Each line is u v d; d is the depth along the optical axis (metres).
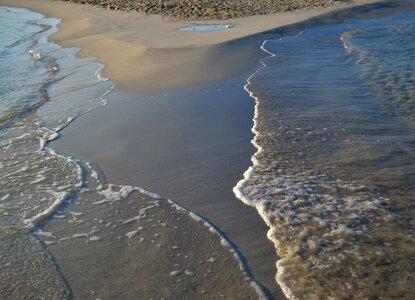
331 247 3.88
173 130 6.55
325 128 6.33
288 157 5.53
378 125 6.39
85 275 3.71
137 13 19.75
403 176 4.97
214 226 4.30
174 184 5.10
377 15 16.81
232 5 20.33
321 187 4.82
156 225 4.36
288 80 8.70
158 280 3.62
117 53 12.10
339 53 10.84
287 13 17.69
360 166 5.23
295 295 3.39
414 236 3.98
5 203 4.89
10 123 7.45
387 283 3.44
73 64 11.62
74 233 4.30
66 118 7.43
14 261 3.92
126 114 7.37
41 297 3.49
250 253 3.90
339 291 3.40
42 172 5.58
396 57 10.12
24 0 28.36
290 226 4.21
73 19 19.81
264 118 6.77
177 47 11.72
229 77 9.03
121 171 5.48
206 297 3.42
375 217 4.28
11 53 13.60
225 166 5.42
